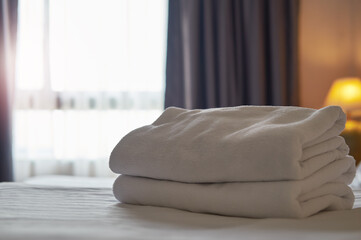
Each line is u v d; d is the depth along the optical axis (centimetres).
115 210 88
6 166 297
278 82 301
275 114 92
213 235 63
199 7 306
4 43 298
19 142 308
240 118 94
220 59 303
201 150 85
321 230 66
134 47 311
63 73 309
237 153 80
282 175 76
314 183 82
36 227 68
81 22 311
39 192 114
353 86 298
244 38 306
